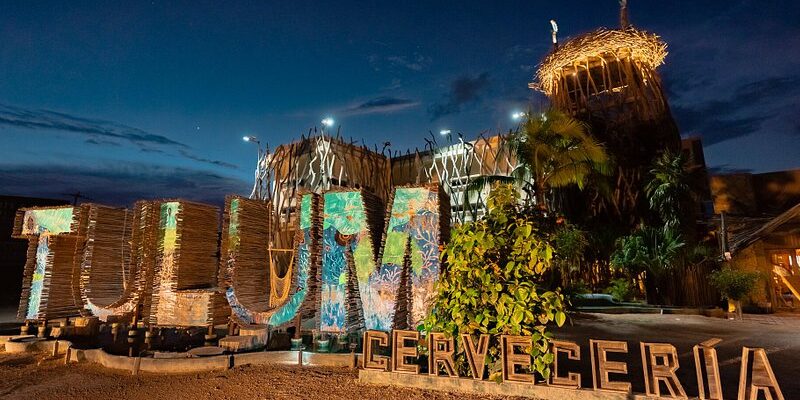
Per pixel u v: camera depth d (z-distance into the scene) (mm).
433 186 7070
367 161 18125
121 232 10023
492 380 4906
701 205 18094
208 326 8125
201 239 9078
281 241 13875
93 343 8461
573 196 17531
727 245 13398
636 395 4355
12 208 23906
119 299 8875
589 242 15484
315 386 5566
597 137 17531
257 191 15125
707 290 13047
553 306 4812
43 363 7398
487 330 5094
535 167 14250
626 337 8703
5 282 21859
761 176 19188
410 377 5312
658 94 17672
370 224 7613
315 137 17500
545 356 4699
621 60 18750
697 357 4289
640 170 16562
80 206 9695
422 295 6824
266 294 8859
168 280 8539
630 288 14867
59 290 9523
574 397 4559
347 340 7688
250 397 5305
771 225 13258
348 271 7500
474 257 5102
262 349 7520
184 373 6594
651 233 13961
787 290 13297
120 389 5906
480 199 15180
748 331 9320
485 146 17109
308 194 8016
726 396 4672
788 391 4992
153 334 8508
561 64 19781
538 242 4949
